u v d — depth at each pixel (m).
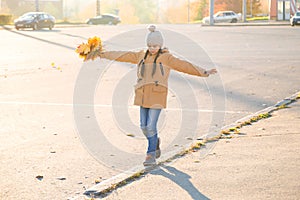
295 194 6.01
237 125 9.70
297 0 77.00
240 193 6.07
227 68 19.47
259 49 28.31
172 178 6.68
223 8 100.88
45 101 12.53
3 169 7.18
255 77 16.78
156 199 5.93
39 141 8.72
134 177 6.76
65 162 7.50
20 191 6.31
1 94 13.59
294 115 10.59
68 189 6.38
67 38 39.66
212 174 6.79
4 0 106.62
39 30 54.59
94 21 80.81
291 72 18.03
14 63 21.55
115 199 5.98
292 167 7.02
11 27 61.38
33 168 7.22
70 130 9.52
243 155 7.65
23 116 10.77
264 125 9.71
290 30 49.25
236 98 12.88
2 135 9.15
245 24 65.06
